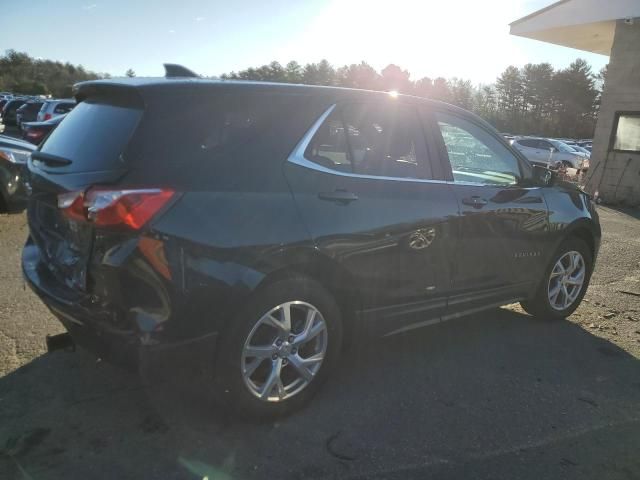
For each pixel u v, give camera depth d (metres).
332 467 2.71
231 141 2.89
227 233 2.69
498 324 4.87
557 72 85.69
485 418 3.24
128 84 2.90
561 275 4.89
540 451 2.94
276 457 2.77
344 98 3.38
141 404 3.19
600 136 14.92
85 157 2.83
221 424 3.03
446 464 2.79
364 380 3.65
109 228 2.52
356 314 3.36
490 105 90.19
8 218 8.07
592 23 14.29
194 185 2.67
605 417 3.33
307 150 3.13
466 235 3.84
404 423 3.14
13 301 4.65
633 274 6.83
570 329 4.82
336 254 3.09
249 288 2.76
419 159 3.72
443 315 3.90
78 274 2.77
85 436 2.86
